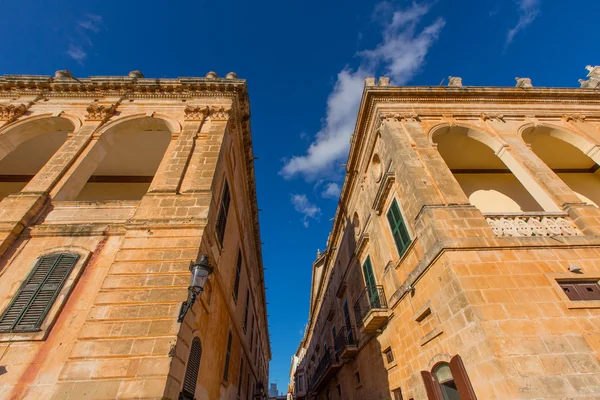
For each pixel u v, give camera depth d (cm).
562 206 752
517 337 487
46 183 734
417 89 1111
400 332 834
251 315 1711
